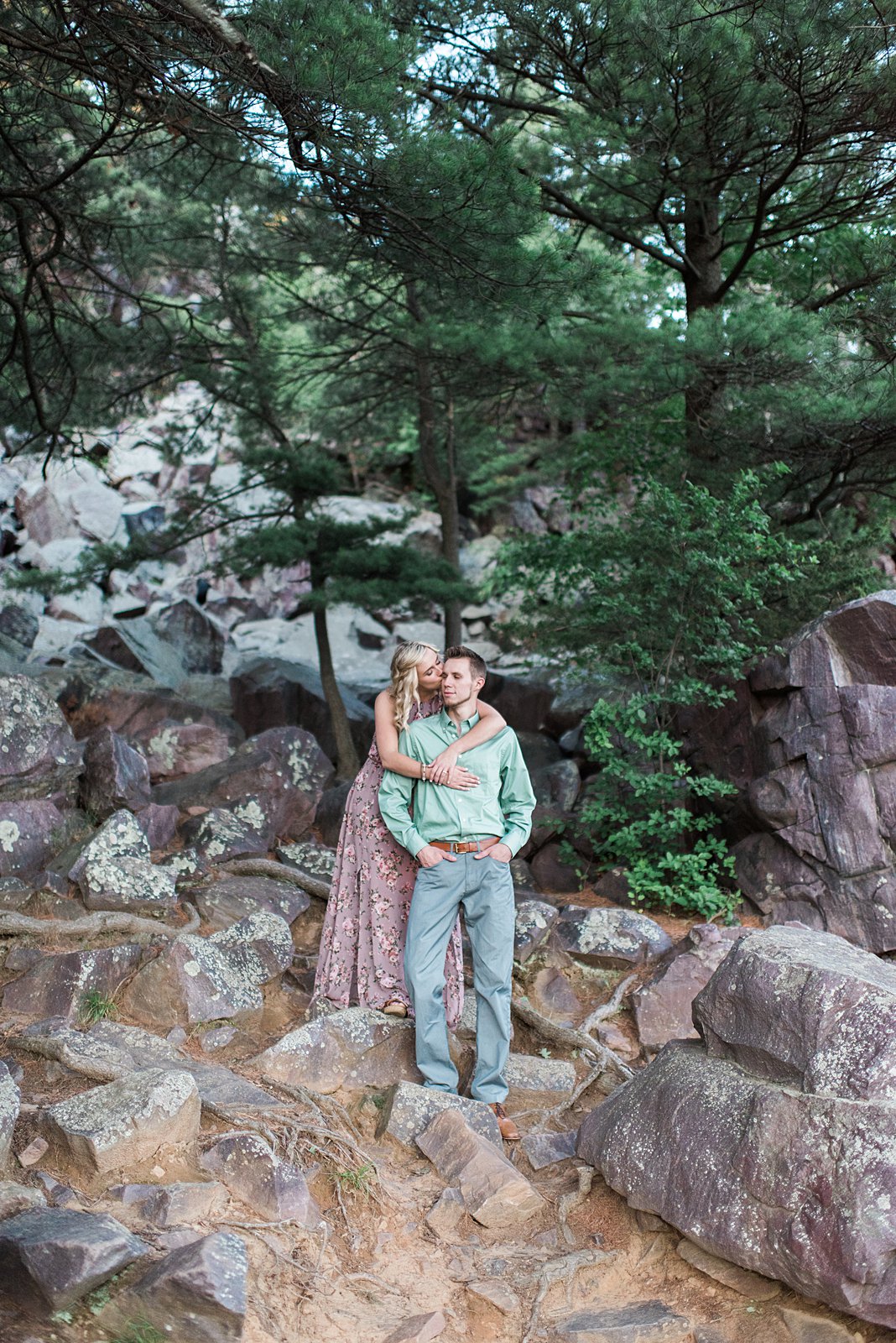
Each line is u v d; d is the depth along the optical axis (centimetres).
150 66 460
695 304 879
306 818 682
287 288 1030
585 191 866
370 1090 439
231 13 429
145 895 529
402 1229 370
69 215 731
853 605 594
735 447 812
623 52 647
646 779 625
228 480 1853
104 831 541
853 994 354
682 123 695
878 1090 333
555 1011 525
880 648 589
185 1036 451
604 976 546
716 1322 338
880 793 563
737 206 842
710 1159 353
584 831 685
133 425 1086
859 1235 309
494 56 729
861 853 560
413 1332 314
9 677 603
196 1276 287
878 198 766
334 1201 369
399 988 466
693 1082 378
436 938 431
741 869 614
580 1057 492
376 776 480
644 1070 407
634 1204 372
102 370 946
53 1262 286
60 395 892
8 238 775
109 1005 454
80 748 657
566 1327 333
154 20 439
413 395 1112
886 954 547
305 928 569
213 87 461
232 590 1698
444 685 443
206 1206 337
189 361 988
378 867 472
